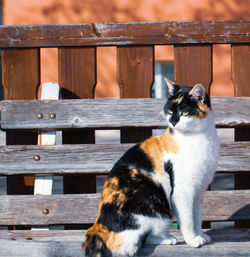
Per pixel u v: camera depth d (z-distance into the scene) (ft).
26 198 9.68
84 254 7.38
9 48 10.21
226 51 30.37
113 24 9.98
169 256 7.43
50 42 10.09
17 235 9.18
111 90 30.78
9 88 10.30
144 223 7.48
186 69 10.06
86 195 9.70
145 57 10.06
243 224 10.19
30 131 10.37
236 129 10.20
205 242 7.80
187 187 7.71
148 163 7.93
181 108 7.88
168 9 30.86
